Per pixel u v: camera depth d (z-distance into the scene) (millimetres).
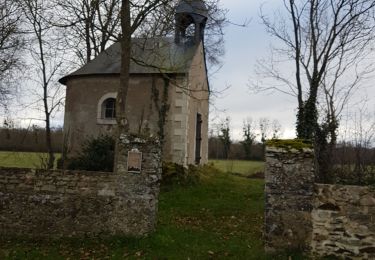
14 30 19078
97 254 8102
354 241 7848
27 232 9320
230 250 8664
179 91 17375
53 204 9344
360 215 7879
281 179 8188
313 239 7988
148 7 13023
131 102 17656
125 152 9258
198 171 17453
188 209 13148
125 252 8203
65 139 18438
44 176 9438
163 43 17375
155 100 17484
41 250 8336
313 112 15625
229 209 13359
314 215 8031
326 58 15953
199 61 19656
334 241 7910
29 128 22000
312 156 8164
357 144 16500
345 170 15539
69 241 9008
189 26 19859
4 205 9430
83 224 9211
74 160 16469
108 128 17766
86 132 18078
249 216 12680
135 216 9062
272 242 8078
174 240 9023
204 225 11305
